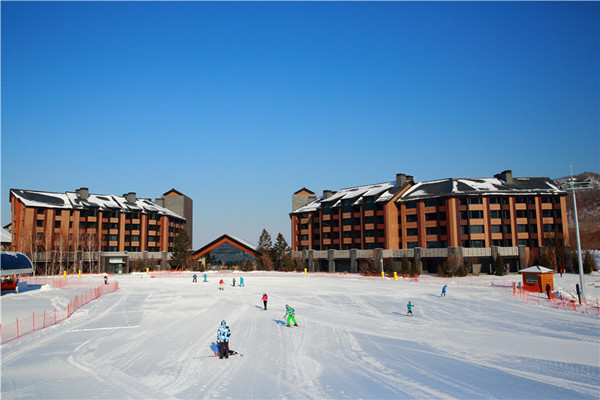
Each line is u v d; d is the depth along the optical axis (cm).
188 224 15800
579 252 4272
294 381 1800
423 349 2383
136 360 2141
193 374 1898
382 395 1634
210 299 4981
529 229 9044
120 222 12325
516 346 2455
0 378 1845
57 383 1772
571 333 2842
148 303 4575
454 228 9094
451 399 1596
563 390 1694
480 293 5347
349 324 3209
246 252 12650
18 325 3167
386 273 9156
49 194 11612
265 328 3044
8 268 5534
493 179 9919
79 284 7338
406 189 10444
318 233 12000
